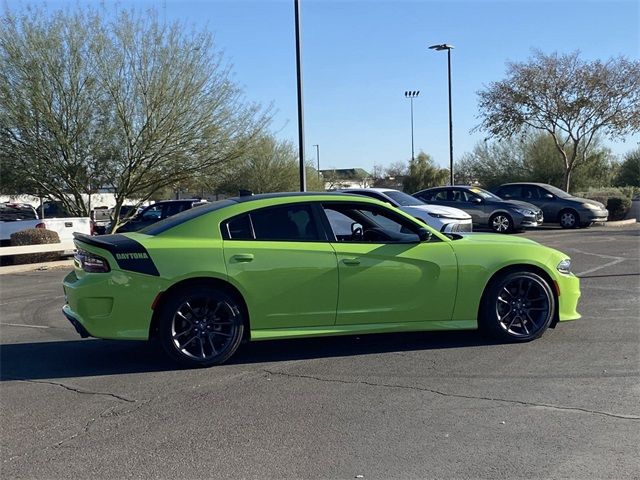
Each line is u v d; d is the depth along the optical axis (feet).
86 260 18.92
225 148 69.92
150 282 18.52
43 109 62.64
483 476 11.87
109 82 64.23
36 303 33.09
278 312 19.33
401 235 20.58
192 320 19.11
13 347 22.82
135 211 74.54
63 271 48.60
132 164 67.00
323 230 19.93
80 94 64.13
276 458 12.85
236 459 12.86
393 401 15.97
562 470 12.04
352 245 19.84
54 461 12.94
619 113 92.73
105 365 19.97
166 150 67.62
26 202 79.82
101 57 63.98
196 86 67.82
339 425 14.49
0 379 18.69
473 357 19.66
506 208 65.82
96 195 76.38
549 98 94.48
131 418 15.25
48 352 21.89
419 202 48.88
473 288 20.53
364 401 16.02
